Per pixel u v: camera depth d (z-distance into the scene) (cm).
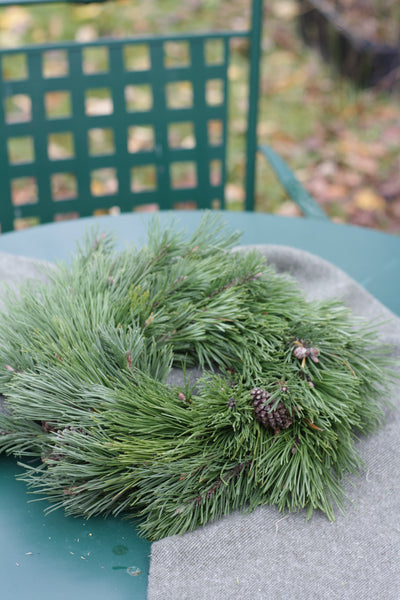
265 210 249
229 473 81
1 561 80
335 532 80
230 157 275
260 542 79
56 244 124
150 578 77
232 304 90
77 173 165
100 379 83
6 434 87
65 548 82
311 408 83
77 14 350
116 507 84
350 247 125
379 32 324
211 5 368
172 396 83
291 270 110
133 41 153
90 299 89
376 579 77
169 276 94
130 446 78
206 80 161
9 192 164
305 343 89
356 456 84
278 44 351
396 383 90
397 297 115
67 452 79
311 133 292
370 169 272
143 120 162
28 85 153
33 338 87
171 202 173
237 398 83
